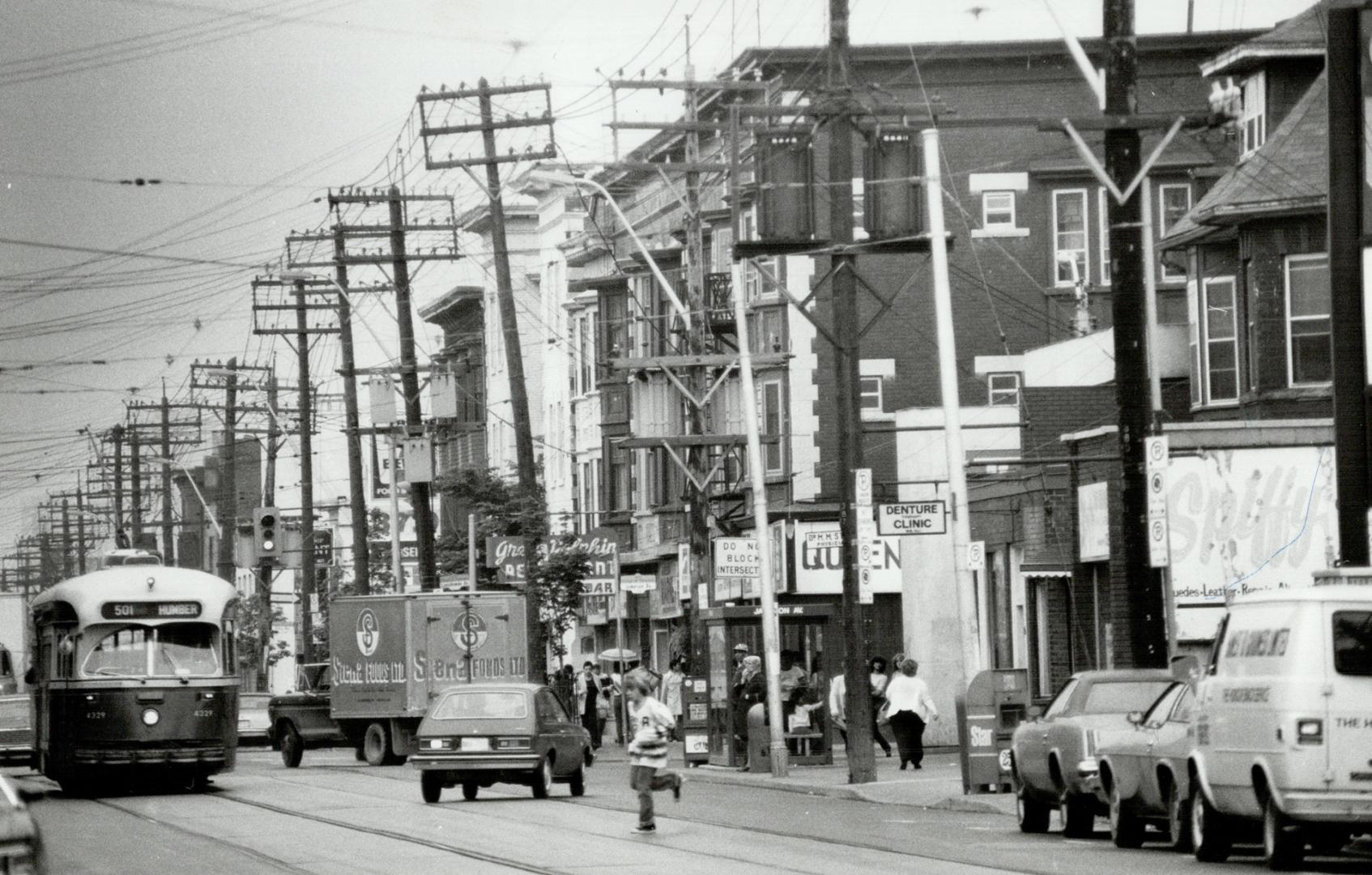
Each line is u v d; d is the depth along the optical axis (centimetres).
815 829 4966
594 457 14762
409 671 8912
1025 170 11612
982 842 4553
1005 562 8956
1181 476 7094
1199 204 8212
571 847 4478
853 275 6712
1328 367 7562
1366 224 5153
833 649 10300
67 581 7156
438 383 11925
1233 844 4116
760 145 6391
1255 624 3847
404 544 15212
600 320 13938
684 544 9925
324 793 6881
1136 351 5203
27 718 8975
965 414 10475
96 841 4997
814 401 11675
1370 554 4850
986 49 11712
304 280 11950
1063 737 4612
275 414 17012
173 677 7000
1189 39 11669
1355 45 4906
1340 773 3641
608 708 11919
